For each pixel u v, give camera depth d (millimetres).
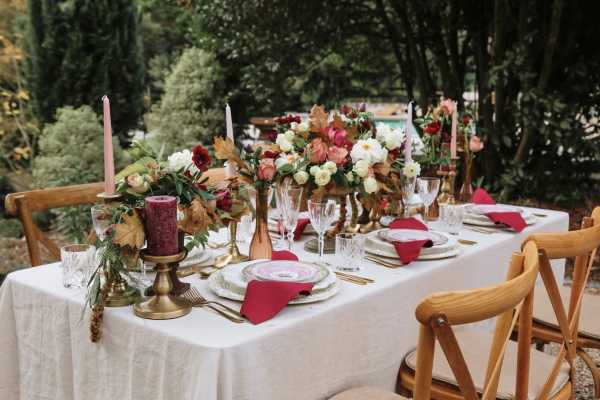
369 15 6148
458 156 3002
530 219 2668
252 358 1396
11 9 7312
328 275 1745
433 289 1983
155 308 1518
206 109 7289
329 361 1618
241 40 6312
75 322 1649
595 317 2383
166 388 1438
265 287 1544
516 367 1799
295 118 2236
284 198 1919
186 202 1583
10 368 1860
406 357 1913
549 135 4965
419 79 5848
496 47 5055
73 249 1772
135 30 6703
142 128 7484
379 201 2201
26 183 6707
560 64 5191
